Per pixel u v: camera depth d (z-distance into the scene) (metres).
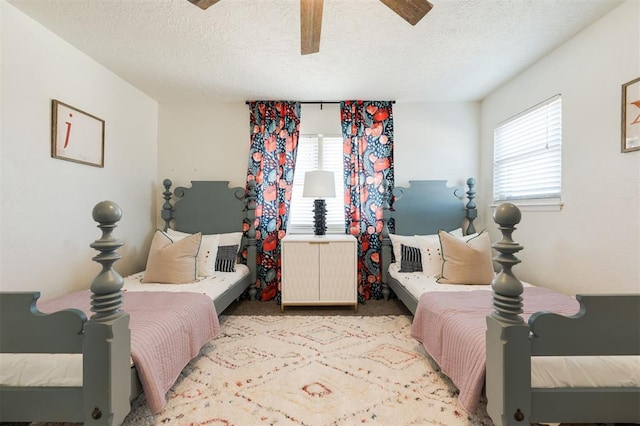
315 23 1.40
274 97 3.12
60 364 1.08
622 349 1.00
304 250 2.84
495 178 3.01
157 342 1.34
